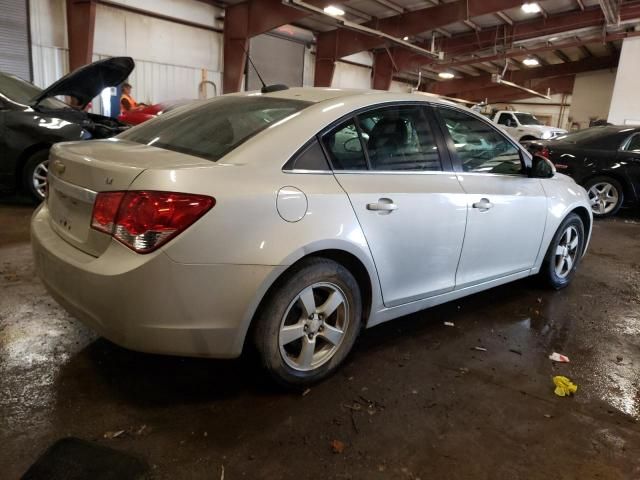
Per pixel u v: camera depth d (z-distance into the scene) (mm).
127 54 11797
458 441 2105
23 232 4668
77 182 2156
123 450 1922
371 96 2672
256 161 2154
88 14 10344
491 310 3576
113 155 2201
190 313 1980
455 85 25625
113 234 1963
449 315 3438
